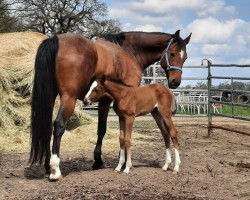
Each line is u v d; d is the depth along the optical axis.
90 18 33.56
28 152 7.50
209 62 10.52
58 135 5.14
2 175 5.61
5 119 8.72
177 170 5.84
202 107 17.94
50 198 4.40
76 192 4.65
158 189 4.87
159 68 13.92
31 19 30.00
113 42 6.45
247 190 4.95
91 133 9.23
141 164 6.59
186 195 4.62
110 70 5.81
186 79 11.84
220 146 8.80
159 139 9.77
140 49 6.71
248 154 7.76
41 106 5.09
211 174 5.82
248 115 17.64
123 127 5.88
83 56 5.29
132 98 5.66
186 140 9.68
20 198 4.40
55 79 5.25
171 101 6.04
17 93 9.07
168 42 6.64
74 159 7.00
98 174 5.70
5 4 26.17
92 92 5.50
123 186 4.98
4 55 9.64
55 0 31.77
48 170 5.62
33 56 9.57
